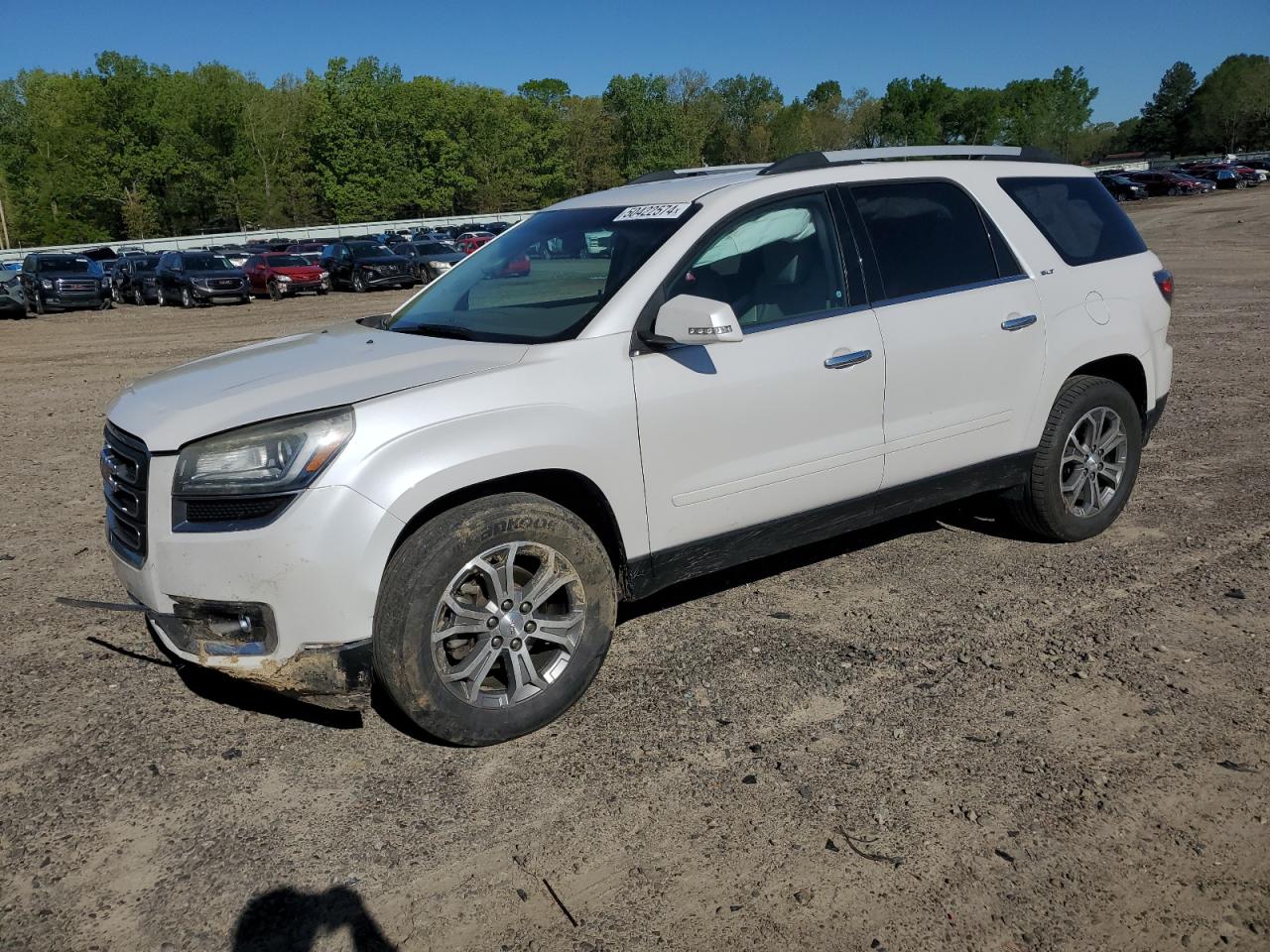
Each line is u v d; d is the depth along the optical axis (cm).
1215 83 12375
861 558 506
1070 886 265
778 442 394
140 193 8412
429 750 342
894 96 14462
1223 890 262
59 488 708
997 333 450
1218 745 328
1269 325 1291
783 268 404
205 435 314
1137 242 530
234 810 309
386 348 376
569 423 342
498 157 9962
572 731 350
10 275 2611
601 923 256
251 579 307
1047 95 12475
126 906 268
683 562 385
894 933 250
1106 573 474
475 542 325
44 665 412
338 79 9262
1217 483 613
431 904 265
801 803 304
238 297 2905
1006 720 347
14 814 310
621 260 384
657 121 10706
